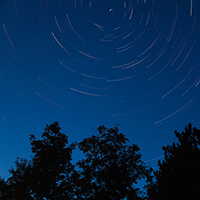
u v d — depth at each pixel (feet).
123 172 58.65
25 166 60.13
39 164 58.23
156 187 35.24
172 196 30.37
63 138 62.08
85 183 56.03
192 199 28.37
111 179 57.26
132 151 62.95
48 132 62.54
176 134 36.68
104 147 62.75
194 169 29.58
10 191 56.18
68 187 53.83
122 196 56.03
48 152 58.03
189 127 35.47
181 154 32.24
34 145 60.03
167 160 34.94
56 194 53.21
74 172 57.93
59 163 57.47
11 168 59.00
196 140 32.96
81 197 54.75
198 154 30.63
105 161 60.85
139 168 60.29
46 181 54.95
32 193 56.59
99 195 53.72
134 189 56.95
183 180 29.78
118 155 62.39
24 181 56.03
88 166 61.82
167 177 32.53
